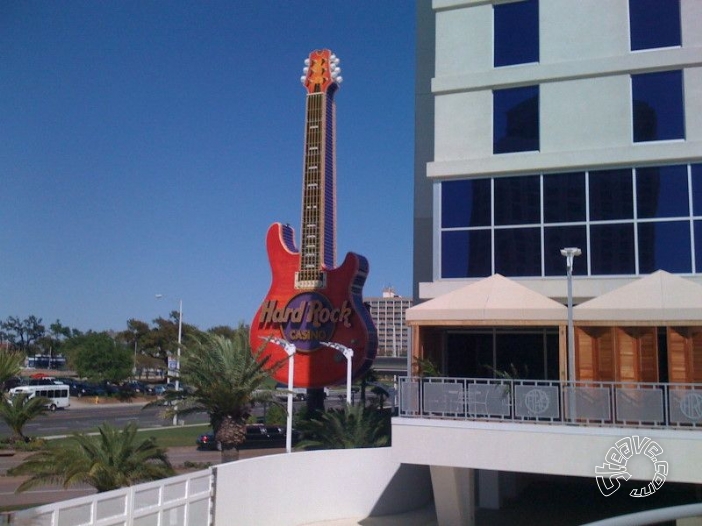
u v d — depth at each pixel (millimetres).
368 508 20500
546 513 19266
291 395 23469
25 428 44906
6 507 21609
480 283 17938
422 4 28250
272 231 38094
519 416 14883
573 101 19875
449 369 20766
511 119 20641
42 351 115438
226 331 82688
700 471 13250
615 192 19078
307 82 39344
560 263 19328
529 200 19953
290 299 36656
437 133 21297
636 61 19250
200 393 22750
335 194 39125
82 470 17141
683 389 14109
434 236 20828
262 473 18328
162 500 15367
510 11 21156
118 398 69562
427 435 15352
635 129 19219
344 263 36219
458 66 21422
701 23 18875
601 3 20031
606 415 14234
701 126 18453
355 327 35281
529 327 20156
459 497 17000
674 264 18188
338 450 20250
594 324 16000
